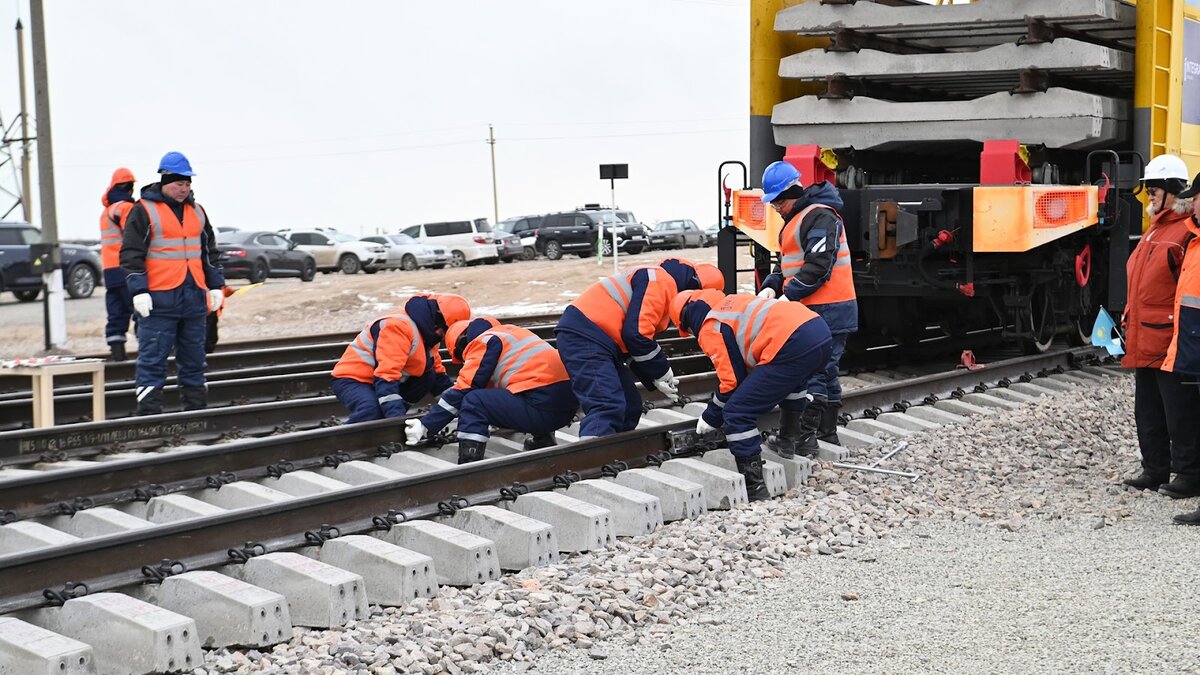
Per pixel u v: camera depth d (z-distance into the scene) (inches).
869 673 179.0
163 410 398.3
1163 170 283.4
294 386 429.1
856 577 225.6
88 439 320.5
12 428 366.3
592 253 1729.8
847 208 421.4
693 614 206.5
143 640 180.4
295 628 198.8
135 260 365.1
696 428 302.4
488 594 211.0
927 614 203.9
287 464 293.3
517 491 256.5
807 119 450.3
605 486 260.4
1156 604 206.2
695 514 266.7
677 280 300.7
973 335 529.3
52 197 663.1
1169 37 445.4
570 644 192.1
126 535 204.5
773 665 182.9
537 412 300.4
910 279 424.5
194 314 380.8
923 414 378.0
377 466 294.4
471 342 305.4
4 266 1068.5
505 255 1701.5
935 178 520.7
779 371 275.4
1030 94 421.7
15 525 241.3
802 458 304.5
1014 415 377.7
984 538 251.1
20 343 761.6
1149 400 287.7
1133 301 284.0
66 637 181.3
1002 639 191.5
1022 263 449.7
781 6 463.8
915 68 433.4
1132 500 281.0
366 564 215.2
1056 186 413.7
